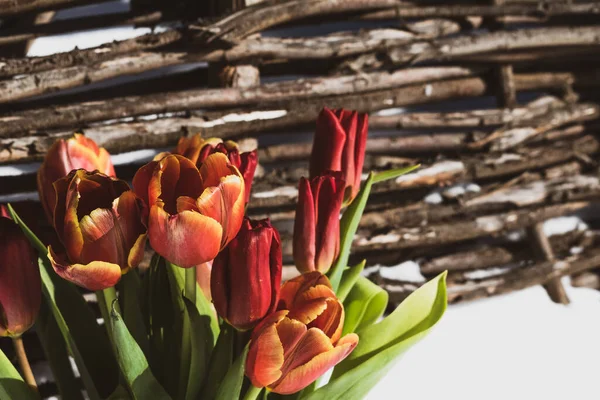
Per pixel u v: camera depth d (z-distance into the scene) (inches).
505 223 48.0
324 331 21.5
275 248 21.7
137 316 25.1
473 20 47.1
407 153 46.8
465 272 48.6
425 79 45.8
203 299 25.5
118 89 40.8
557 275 49.5
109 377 25.9
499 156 47.8
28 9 38.6
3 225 22.8
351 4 43.6
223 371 23.7
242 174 23.1
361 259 46.0
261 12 40.6
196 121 40.2
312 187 24.0
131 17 41.2
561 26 48.7
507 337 46.3
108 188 21.6
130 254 21.3
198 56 40.1
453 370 43.1
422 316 26.0
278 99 42.0
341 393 24.4
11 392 24.0
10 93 36.8
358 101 44.0
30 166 39.9
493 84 48.3
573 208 50.1
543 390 42.2
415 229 46.3
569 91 49.7
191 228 20.3
